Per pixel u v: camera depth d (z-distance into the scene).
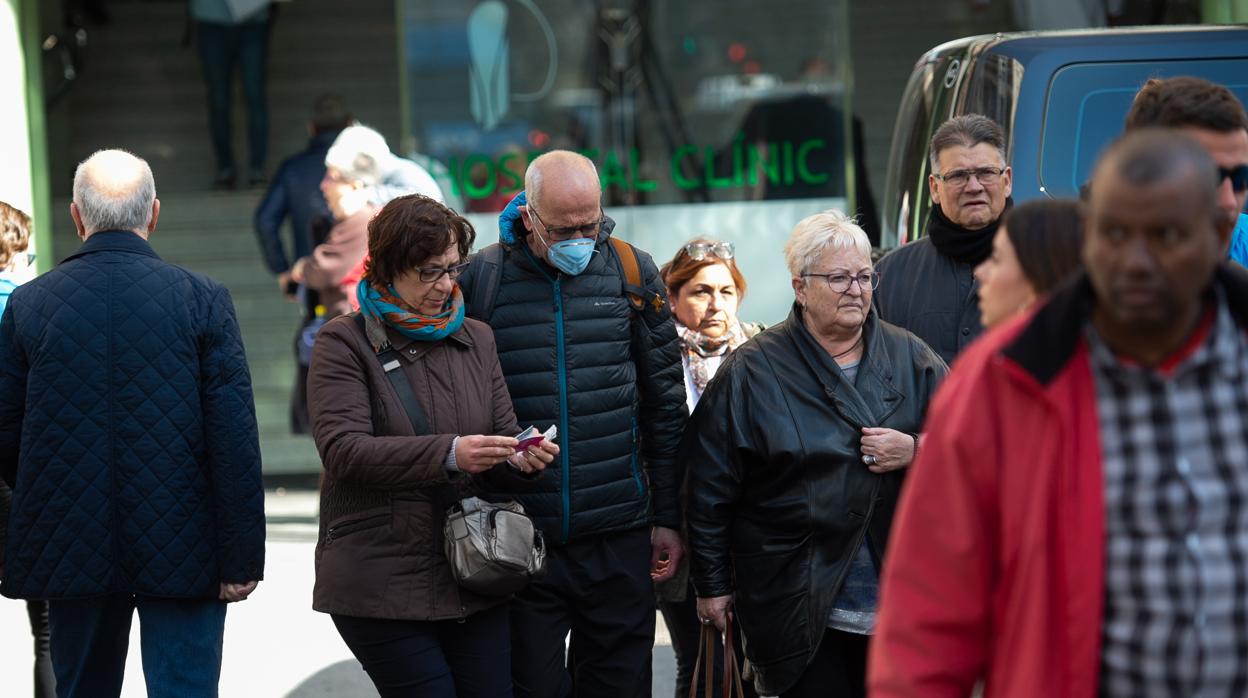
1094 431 5.20
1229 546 5.10
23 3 22.72
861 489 9.32
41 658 12.13
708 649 9.90
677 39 21.05
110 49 28.02
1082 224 6.21
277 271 21.56
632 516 10.20
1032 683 5.29
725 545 9.73
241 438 9.88
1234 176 7.23
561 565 10.07
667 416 10.51
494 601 9.21
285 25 28.64
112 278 9.80
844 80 21.02
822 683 9.44
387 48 28.78
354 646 9.11
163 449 9.71
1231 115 7.20
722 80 21.08
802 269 9.40
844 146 21.02
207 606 10.02
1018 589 5.34
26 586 9.70
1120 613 5.20
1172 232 4.76
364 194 17.16
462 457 8.73
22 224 12.20
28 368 9.86
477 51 20.97
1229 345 5.14
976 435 5.42
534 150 21.02
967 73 13.25
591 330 10.03
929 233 10.74
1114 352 5.20
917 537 5.57
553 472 9.92
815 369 9.48
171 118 27.92
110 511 9.68
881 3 26.33
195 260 26.42
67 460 9.66
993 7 26.03
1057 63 12.72
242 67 26.69
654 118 21.02
